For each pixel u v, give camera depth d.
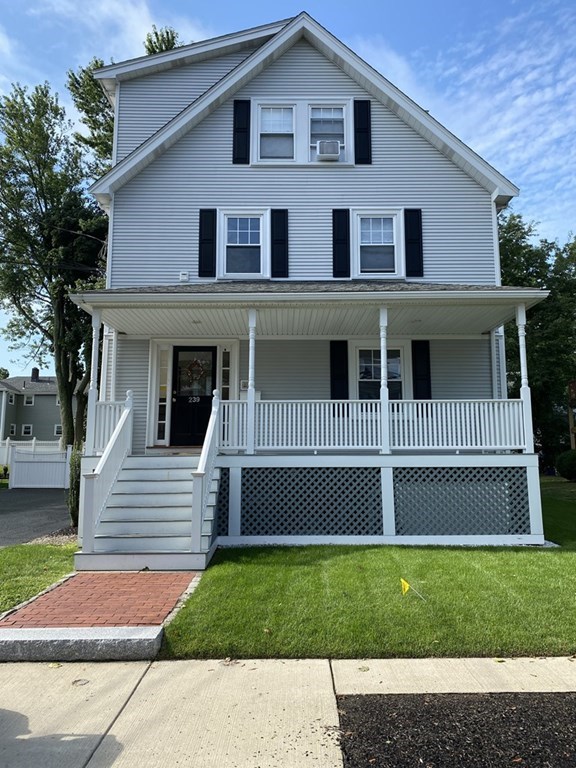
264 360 11.22
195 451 10.66
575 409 24.91
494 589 5.65
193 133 11.58
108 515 7.69
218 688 3.78
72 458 11.08
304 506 8.68
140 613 5.09
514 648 4.40
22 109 22.56
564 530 9.52
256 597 5.38
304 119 11.70
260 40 12.91
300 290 8.96
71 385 23.06
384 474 8.66
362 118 11.73
